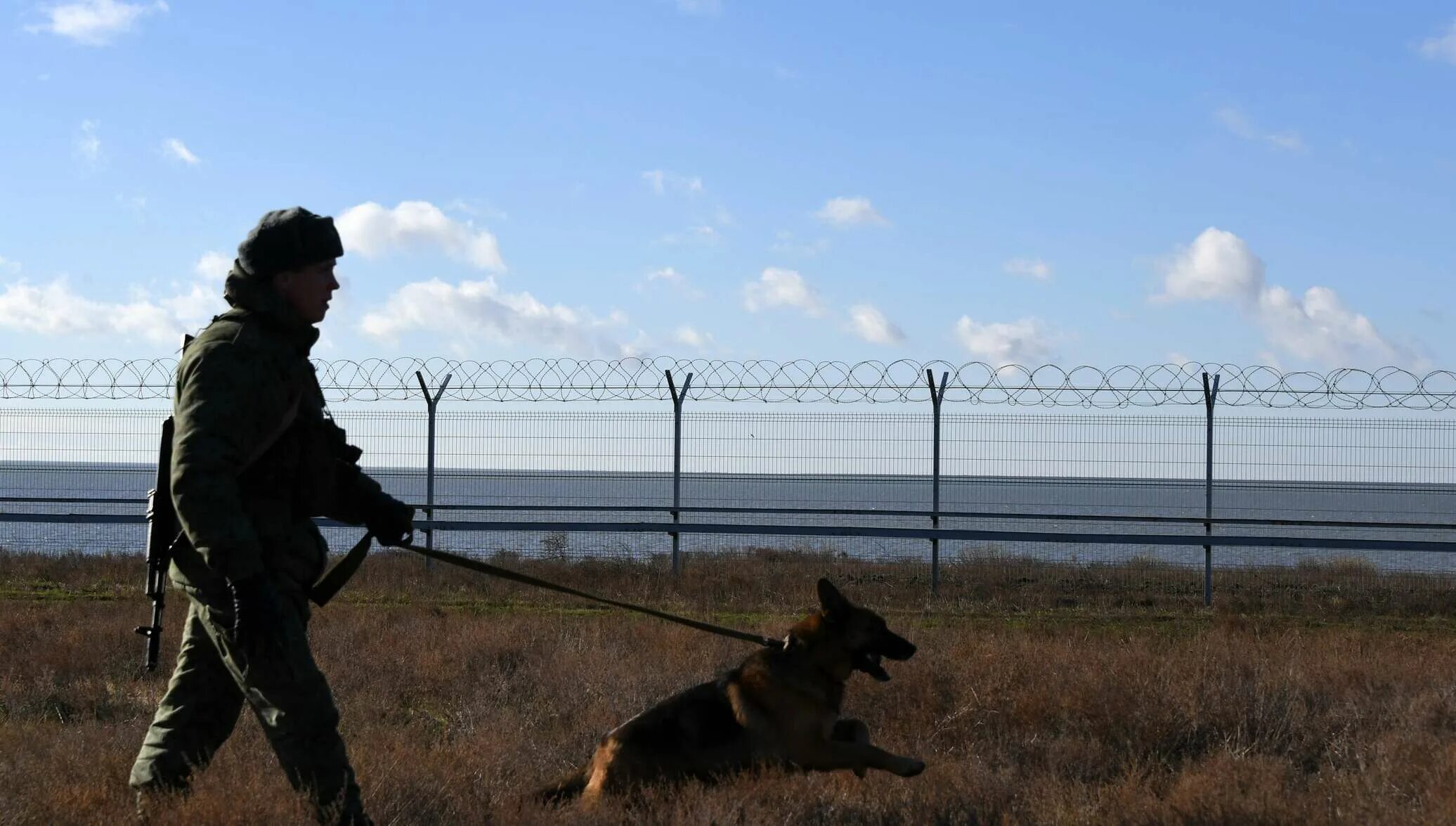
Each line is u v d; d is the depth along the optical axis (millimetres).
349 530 25797
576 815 5379
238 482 4684
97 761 6238
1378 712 8156
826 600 6320
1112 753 7223
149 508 5184
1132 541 16125
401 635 11219
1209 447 16516
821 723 6195
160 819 4812
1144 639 11555
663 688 8664
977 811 5785
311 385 4988
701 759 5949
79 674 9594
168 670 9805
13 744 6754
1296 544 15891
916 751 7262
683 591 16125
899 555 22562
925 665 9094
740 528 16891
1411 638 12844
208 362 4602
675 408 17203
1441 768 6285
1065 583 16938
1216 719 7742
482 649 10289
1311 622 14633
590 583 16641
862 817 5691
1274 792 5855
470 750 6746
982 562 18344
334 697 8664
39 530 31828
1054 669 8992
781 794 5754
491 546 24438
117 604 13938
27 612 12820
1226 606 15375
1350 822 5410
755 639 6309
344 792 4789
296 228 4840
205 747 5242
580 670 9289
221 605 4801
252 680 4754
